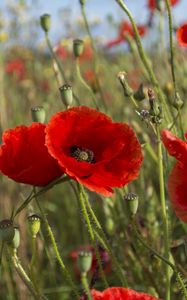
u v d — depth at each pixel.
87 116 0.94
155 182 1.26
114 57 2.19
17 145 0.92
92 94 1.20
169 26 1.07
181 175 0.91
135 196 0.96
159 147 0.96
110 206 1.19
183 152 0.90
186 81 1.32
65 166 0.91
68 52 1.99
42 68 2.50
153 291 1.12
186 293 0.95
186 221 0.91
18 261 0.94
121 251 1.18
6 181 1.39
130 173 0.93
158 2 1.26
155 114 0.96
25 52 2.48
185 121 1.21
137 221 1.20
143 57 1.11
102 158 0.94
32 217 0.94
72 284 0.96
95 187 0.91
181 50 1.34
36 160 0.92
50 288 1.26
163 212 0.96
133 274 1.19
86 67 2.12
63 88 1.01
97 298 0.86
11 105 2.02
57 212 1.61
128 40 1.31
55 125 0.93
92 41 1.28
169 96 1.20
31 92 2.18
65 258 1.43
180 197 0.91
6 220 0.94
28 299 1.19
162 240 1.15
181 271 1.11
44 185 0.93
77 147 0.95
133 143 0.93
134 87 1.75
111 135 0.94
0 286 1.29
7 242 0.93
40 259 1.29
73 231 1.53
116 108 1.58
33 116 1.01
